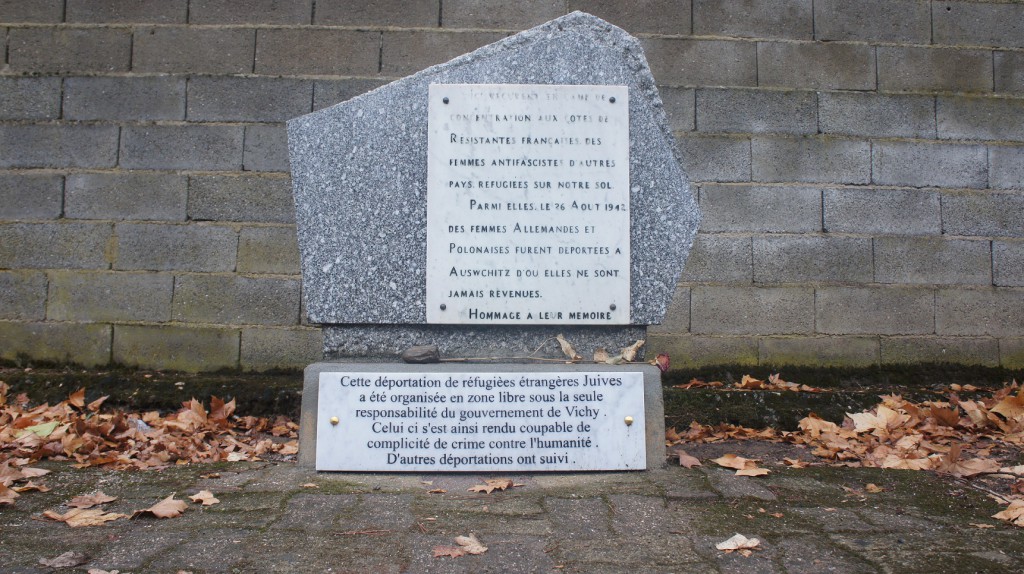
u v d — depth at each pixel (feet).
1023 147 16.53
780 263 16.14
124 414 13.91
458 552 7.77
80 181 15.79
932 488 10.28
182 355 15.66
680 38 16.24
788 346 16.06
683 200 11.74
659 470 10.90
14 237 15.71
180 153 15.84
